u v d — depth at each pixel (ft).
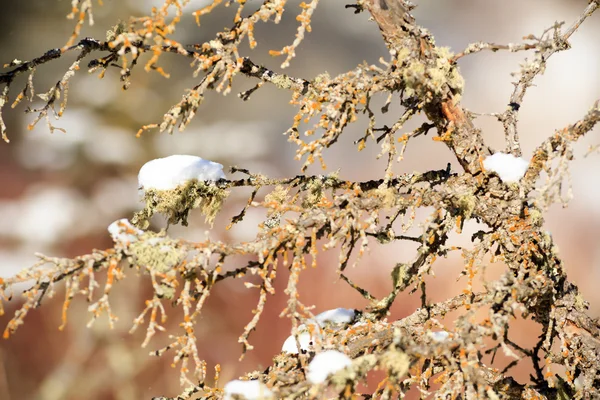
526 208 9.18
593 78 75.51
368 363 7.27
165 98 52.85
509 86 75.05
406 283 9.26
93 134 50.16
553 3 84.12
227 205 38.83
